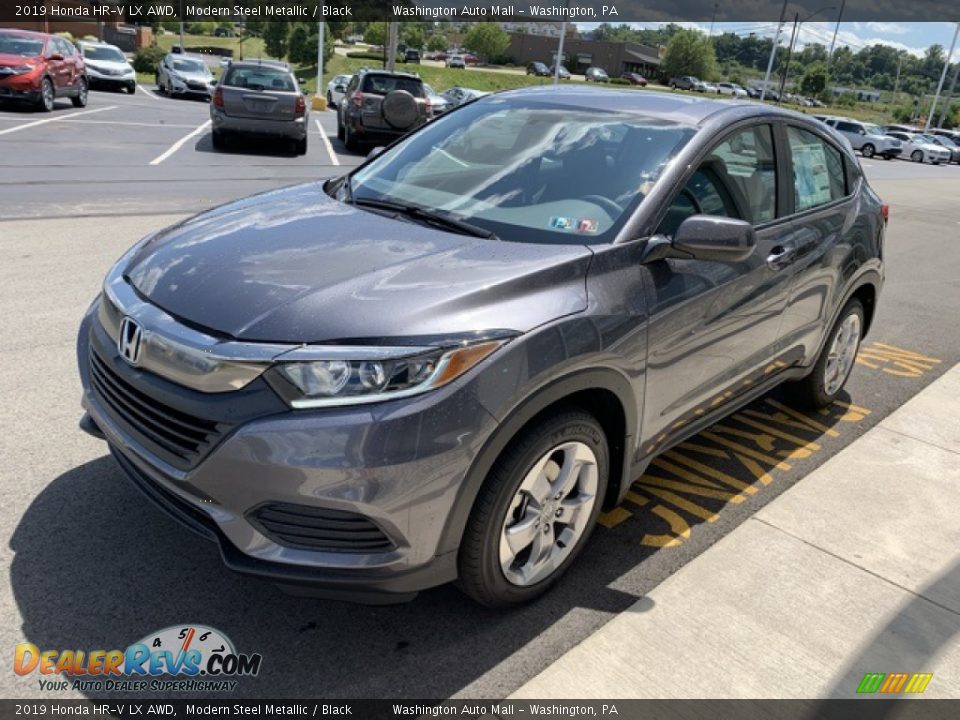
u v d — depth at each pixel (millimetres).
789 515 3516
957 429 4605
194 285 2521
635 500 3594
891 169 29531
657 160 3121
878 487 3832
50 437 3629
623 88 3977
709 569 3076
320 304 2342
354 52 82125
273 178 11617
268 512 2264
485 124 3672
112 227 7609
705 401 3354
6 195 8641
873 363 5707
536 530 2666
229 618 2627
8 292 5484
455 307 2357
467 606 2781
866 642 2738
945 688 2557
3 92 16219
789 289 3650
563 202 3027
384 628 2643
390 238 2824
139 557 2867
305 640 2562
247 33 91750
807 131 4004
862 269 4332
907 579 3107
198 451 2281
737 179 3391
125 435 2518
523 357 2361
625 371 2713
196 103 26078
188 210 8758
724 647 2660
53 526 2994
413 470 2205
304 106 14328
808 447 4242
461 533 2391
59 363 4406
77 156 11836
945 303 7828
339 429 2166
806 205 3902
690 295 2975
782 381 4121
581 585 2941
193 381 2289
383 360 2209
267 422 2193
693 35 103375
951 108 79562
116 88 28141
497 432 2328
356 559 2279
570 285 2602
